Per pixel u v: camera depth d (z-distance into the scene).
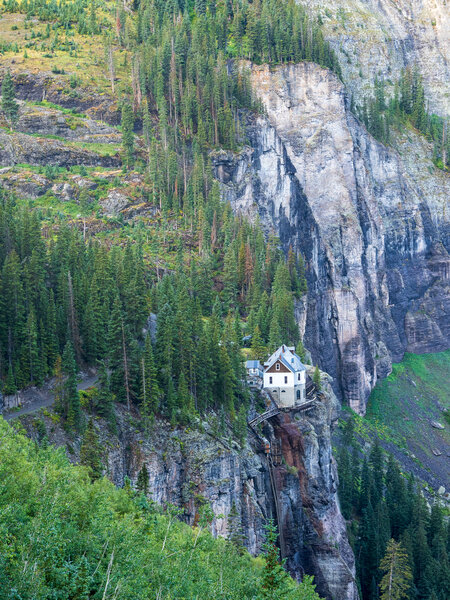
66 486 65.50
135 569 61.19
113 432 96.56
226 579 68.81
